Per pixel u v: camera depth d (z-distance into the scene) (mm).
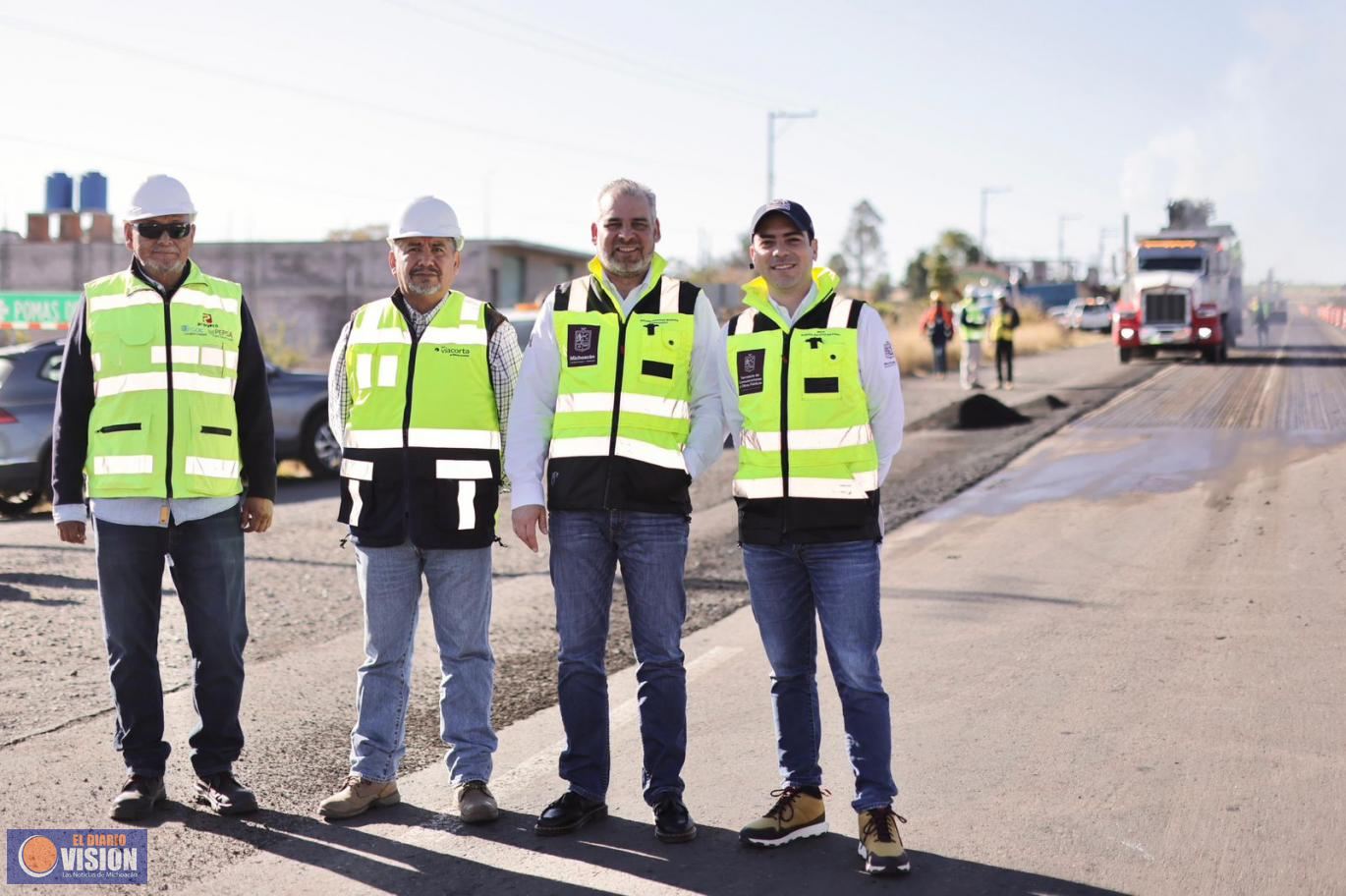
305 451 14555
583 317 4465
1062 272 90938
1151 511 11023
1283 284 62188
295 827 4461
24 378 12234
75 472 4590
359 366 4633
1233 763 4938
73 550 9867
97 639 6980
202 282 4672
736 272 66062
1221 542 9555
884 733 4199
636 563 4426
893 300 97688
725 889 3938
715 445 4551
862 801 4152
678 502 4453
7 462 11984
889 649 6777
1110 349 43562
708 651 6863
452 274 4684
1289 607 7512
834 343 4254
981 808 4547
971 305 25625
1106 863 4070
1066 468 13891
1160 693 5883
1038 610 7621
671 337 4441
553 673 6469
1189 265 32938
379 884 3980
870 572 4258
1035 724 5461
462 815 4512
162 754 4605
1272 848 4156
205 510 4582
